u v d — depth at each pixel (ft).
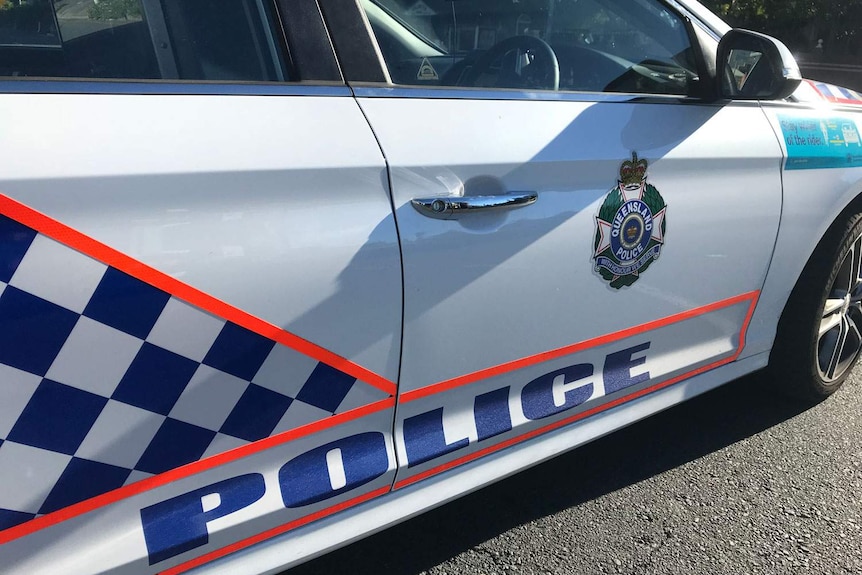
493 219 5.22
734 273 7.13
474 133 5.19
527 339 5.71
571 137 5.64
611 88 6.30
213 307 4.17
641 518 7.07
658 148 6.15
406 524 6.93
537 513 7.12
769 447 8.25
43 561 4.03
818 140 7.54
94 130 3.87
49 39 4.10
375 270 4.71
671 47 6.85
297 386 4.65
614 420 6.76
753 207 6.95
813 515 7.15
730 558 6.56
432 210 4.90
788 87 6.42
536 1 6.13
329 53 4.86
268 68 4.66
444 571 6.36
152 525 4.34
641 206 6.07
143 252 3.91
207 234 4.10
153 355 4.06
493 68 5.85
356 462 5.12
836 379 9.07
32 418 3.79
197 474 4.46
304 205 4.42
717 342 7.48
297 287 4.43
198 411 4.32
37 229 3.61
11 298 3.59
